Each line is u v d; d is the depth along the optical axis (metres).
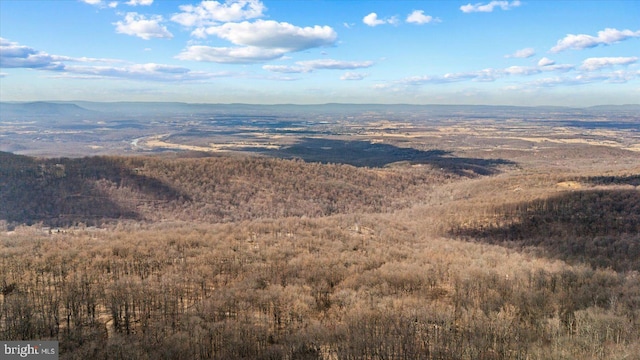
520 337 40.25
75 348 36.75
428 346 38.66
